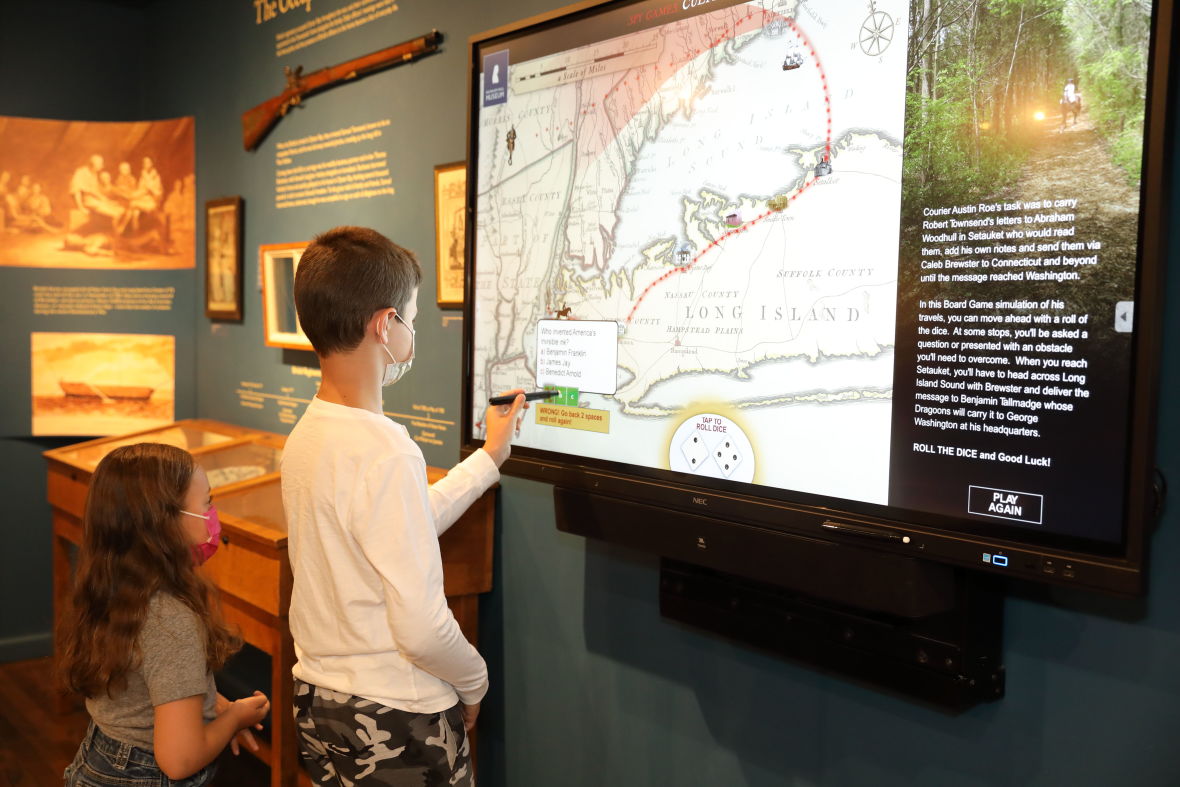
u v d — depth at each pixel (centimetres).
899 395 145
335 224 321
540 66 211
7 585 433
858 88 150
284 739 231
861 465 151
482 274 229
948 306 139
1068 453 126
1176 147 128
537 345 213
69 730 348
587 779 230
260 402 372
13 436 427
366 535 147
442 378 270
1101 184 122
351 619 152
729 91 170
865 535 148
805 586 159
